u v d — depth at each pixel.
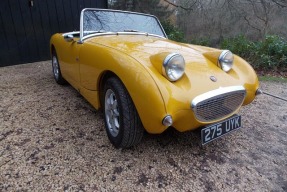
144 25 3.36
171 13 14.21
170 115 1.71
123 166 2.01
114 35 2.88
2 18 5.51
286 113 3.31
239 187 1.85
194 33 15.14
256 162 2.16
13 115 2.90
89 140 2.37
